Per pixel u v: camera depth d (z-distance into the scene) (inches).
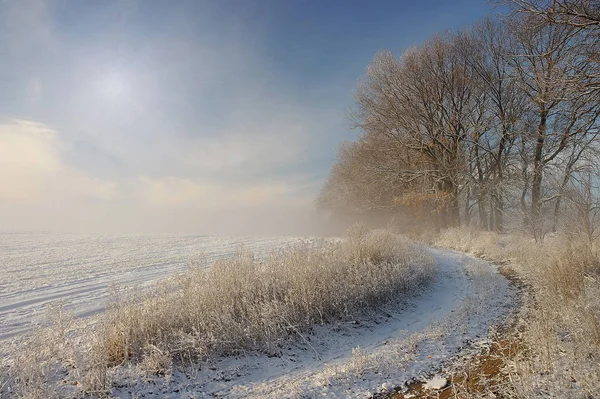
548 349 188.4
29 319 317.4
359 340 272.2
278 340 248.8
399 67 976.9
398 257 440.1
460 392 173.9
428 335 258.8
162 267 590.6
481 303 333.4
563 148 630.5
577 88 315.3
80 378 186.1
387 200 1182.9
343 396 183.8
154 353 211.0
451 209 989.2
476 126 949.2
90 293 414.6
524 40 369.7
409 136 993.5
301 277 310.2
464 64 941.2
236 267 328.8
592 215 427.5
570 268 301.1
